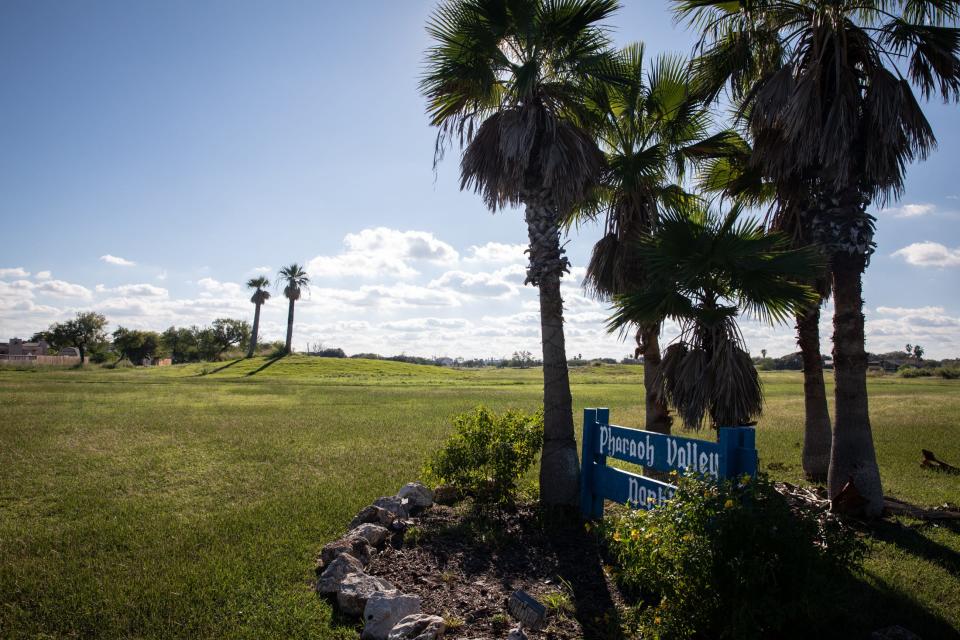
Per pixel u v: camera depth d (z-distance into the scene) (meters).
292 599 4.59
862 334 7.10
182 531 6.46
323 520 6.86
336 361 76.00
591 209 9.70
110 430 14.59
